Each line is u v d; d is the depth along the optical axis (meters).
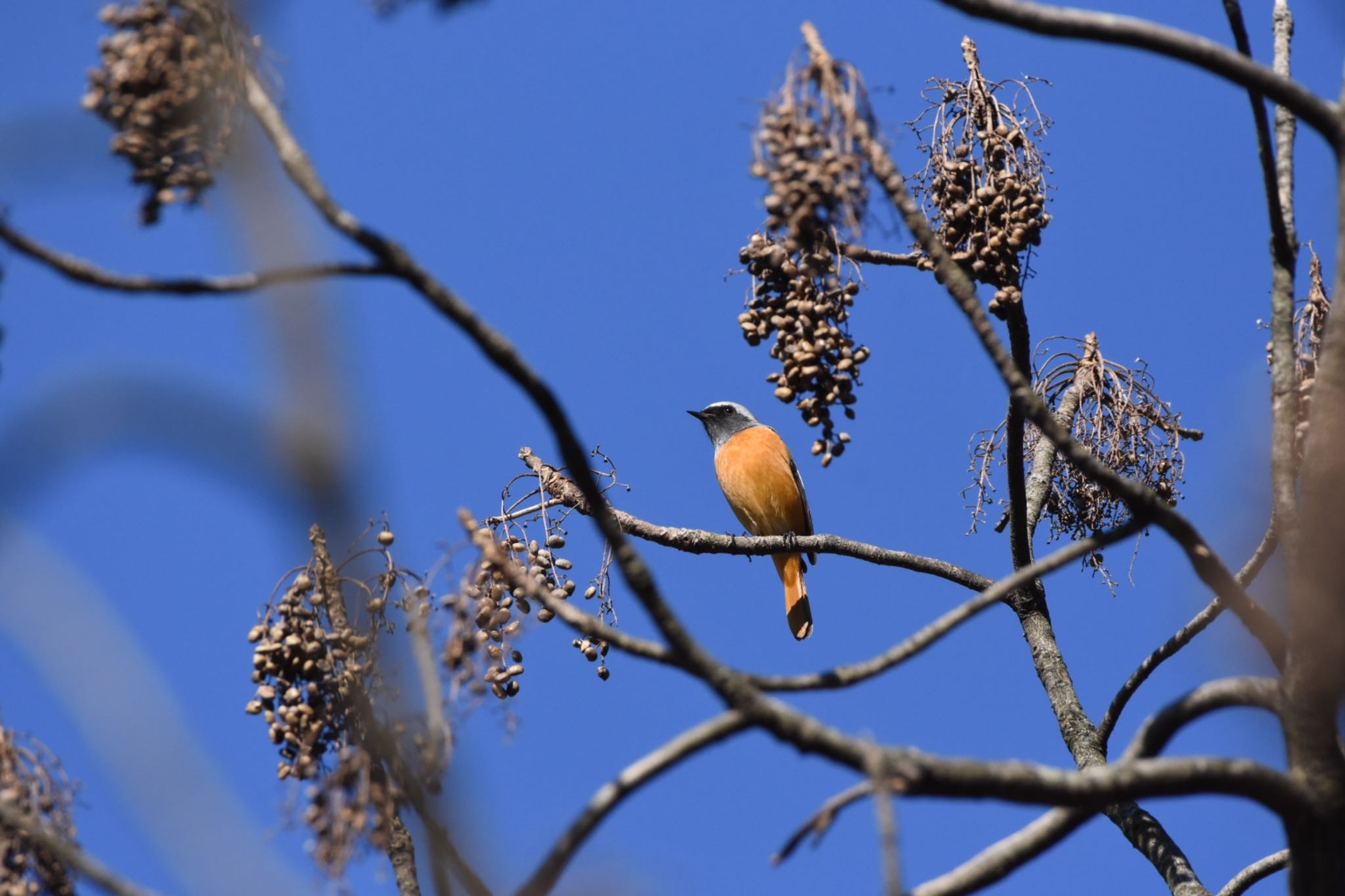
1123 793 6.90
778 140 7.73
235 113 6.90
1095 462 8.22
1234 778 7.16
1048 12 7.82
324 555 7.57
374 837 6.96
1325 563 7.55
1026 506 13.20
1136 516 8.27
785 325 8.38
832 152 7.67
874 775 6.25
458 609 7.36
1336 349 7.87
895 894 5.64
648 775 6.78
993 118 10.70
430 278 6.85
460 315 6.84
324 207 6.82
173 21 6.89
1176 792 7.08
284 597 7.52
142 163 6.79
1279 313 9.04
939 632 7.84
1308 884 7.41
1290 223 9.44
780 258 8.39
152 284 6.65
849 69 7.83
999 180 10.41
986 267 10.45
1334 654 7.41
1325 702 7.46
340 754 7.12
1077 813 7.29
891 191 7.96
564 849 6.65
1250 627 8.38
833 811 6.63
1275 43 10.27
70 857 6.88
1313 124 8.15
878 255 11.34
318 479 4.99
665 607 6.98
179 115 6.75
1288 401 8.74
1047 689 13.33
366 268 6.85
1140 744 7.76
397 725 7.21
